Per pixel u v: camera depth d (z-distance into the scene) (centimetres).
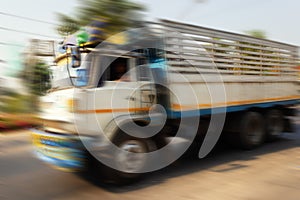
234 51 720
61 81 537
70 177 556
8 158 692
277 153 736
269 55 820
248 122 766
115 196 469
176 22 612
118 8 597
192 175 567
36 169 607
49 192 486
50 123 519
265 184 509
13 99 1038
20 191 490
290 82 903
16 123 1004
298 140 911
